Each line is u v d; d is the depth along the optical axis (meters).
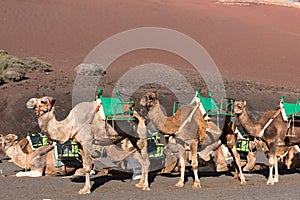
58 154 15.16
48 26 66.69
